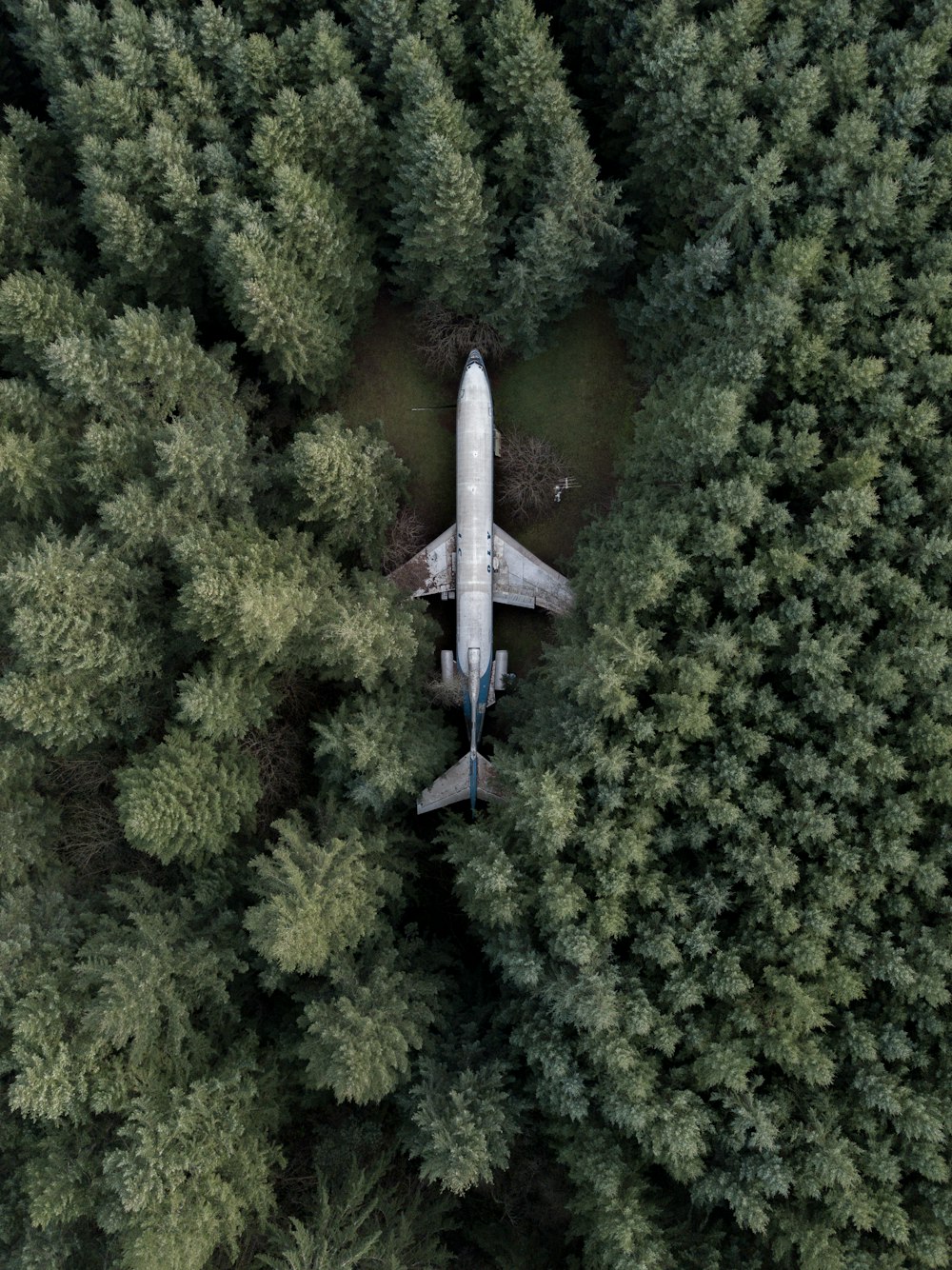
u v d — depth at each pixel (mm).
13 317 25781
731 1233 23641
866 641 25188
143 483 25156
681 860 24906
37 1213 21172
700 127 27281
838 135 25312
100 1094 21672
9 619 24812
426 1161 22297
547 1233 26734
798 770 23156
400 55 26969
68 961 23531
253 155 27094
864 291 24969
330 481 26922
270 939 22438
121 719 25656
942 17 25016
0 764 24344
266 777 28141
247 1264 24484
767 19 27125
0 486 25094
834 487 25375
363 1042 22531
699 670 23234
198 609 23656
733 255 27812
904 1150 21578
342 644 25000
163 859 23859
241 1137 23484
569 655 25766
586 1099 22922
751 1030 22531
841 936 22422
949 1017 22359
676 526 25266
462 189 26688
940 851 22641
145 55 26766
